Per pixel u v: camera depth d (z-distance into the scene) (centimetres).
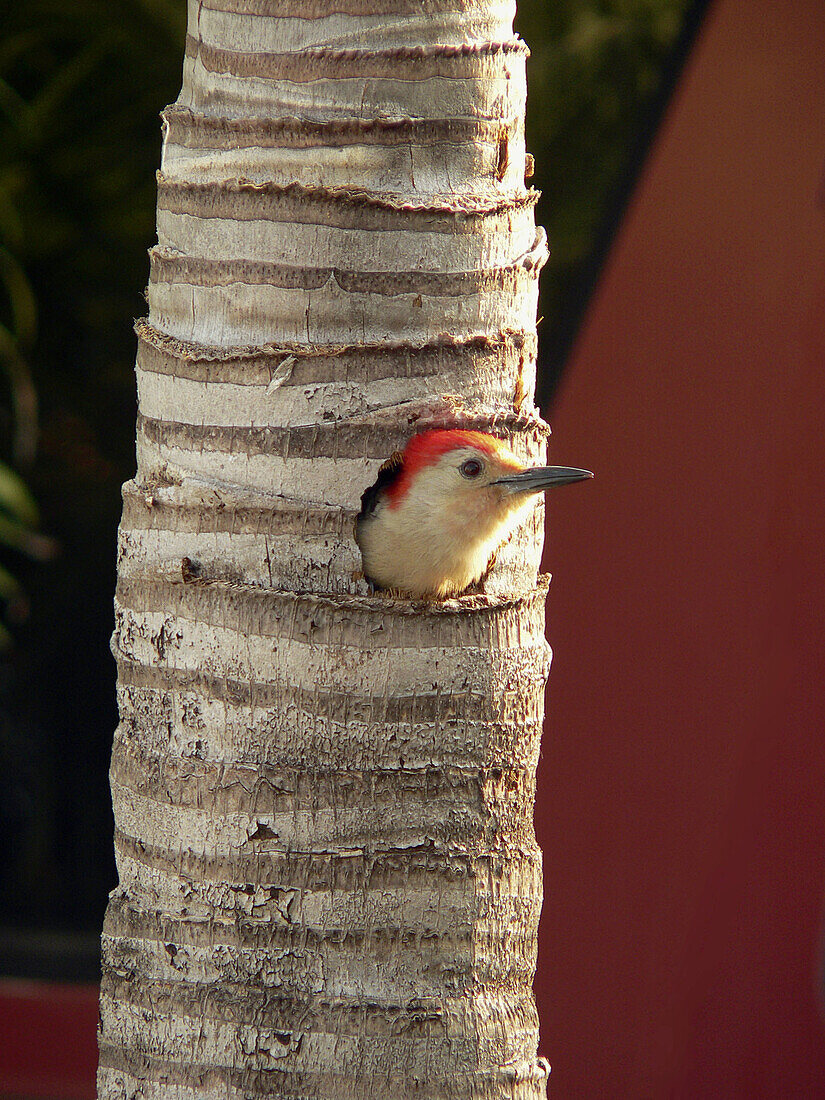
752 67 1155
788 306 1112
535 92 1598
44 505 1791
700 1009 1097
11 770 1900
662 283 1171
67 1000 1391
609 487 1172
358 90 612
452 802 613
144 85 1634
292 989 595
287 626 600
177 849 613
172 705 620
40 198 1630
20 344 1681
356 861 598
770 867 1086
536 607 653
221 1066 595
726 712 1106
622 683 1145
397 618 600
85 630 1839
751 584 1104
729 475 1122
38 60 1639
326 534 618
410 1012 598
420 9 613
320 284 612
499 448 679
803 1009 1073
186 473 626
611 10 1633
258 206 612
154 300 655
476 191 636
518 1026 630
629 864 1130
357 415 618
